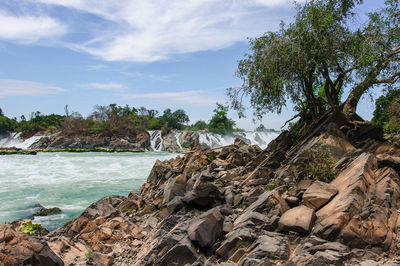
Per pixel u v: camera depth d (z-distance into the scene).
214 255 5.48
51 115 131.62
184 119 121.50
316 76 11.18
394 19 8.74
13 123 123.56
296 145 10.57
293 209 5.89
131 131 99.56
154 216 9.59
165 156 53.81
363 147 8.74
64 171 28.53
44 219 13.05
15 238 5.41
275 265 4.30
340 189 6.18
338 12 9.63
